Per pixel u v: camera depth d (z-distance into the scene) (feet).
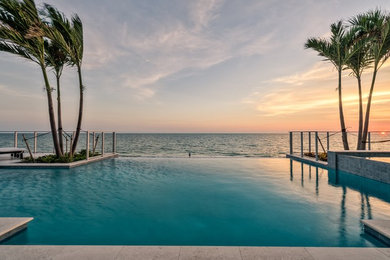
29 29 26.76
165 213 13.57
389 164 19.93
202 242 10.03
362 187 19.56
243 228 11.39
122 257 7.53
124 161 36.29
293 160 37.37
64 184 21.02
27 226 11.51
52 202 15.75
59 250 7.95
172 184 20.94
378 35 30.83
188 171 27.61
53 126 32.24
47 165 28.78
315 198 16.44
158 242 10.05
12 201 15.98
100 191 18.61
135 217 12.98
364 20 30.89
